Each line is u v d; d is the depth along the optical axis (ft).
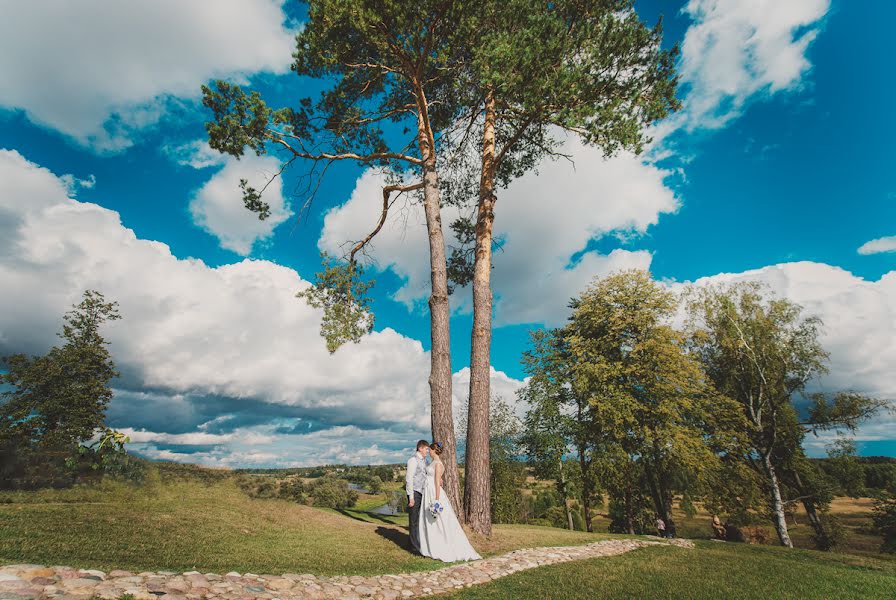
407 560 23.70
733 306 89.40
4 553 13.42
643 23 36.70
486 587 19.67
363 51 43.68
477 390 37.73
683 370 82.84
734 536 68.49
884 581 26.55
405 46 38.11
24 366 95.71
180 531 21.20
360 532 30.35
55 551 14.61
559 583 21.06
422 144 45.21
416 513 26.86
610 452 82.69
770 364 85.81
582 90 35.19
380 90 49.88
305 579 16.89
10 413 90.48
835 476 90.74
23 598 10.32
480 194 44.93
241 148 40.52
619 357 91.04
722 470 85.10
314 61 42.06
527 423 99.91
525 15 34.45
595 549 33.30
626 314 91.86
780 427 87.30
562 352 101.40
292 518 31.01
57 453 29.09
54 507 21.94
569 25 39.47
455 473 34.22
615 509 125.70
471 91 45.39
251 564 17.95
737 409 85.10
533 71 32.94
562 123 36.11
